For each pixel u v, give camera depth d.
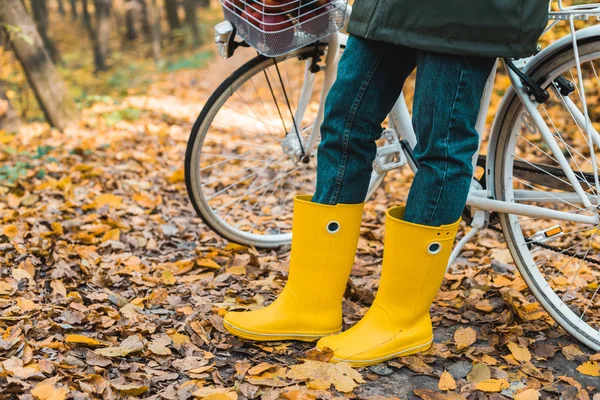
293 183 3.56
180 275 2.27
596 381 1.57
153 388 1.50
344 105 1.55
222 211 3.14
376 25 1.41
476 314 1.89
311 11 1.65
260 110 6.73
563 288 2.08
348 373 1.54
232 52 1.88
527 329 1.81
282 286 2.13
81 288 2.10
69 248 2.38
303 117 2.34
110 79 12.26
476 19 1.31
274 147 2.49
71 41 24.78
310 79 2.17
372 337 1.62
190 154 2.20
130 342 1.67
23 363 1.54
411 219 1.55
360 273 2.25
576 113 1.60
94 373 1.52
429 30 1.34
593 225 1.66
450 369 1.63
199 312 1.88
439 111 1.43
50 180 3.58
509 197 1.79
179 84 11.66
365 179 1.63
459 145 1.48
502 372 1.57
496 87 5.16
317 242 1.65
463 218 1.86
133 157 4.34
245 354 1.69
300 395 1.44
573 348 1.71
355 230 1.67
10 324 1.76
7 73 6.55
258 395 1.48
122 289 2.13
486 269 2.28
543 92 1.60
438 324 1.87
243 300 2.00
